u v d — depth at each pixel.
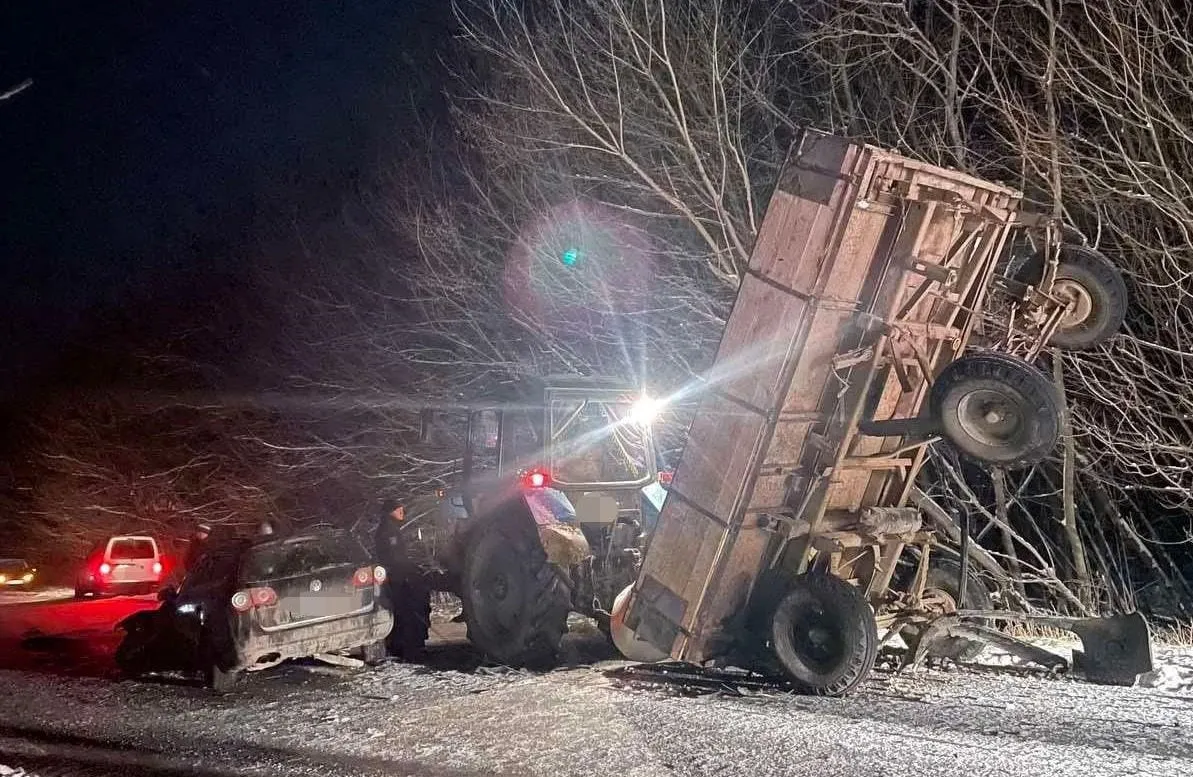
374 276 19.36
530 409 10.01
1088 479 14.23
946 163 12.68
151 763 7.00
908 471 8.80
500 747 6.95
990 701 7.71
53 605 20.45
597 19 13.50
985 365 7.33
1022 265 8.80
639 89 13.19
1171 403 12.13
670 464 13.11
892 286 7.87
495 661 9.67
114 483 28.12
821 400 8.20
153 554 23.86
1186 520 14.98
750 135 13.86
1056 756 6.30
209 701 8.89
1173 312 11.47
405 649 10.76
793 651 8.07
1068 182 12.15
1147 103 10.96
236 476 23.36
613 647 10.16
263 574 9.45
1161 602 14.02
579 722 7.47
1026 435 7.26
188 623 9.98
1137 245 11.60
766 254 8.10
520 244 15.23
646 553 8.73
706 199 13.15
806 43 13.02
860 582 9.01
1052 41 11.37
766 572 8.51
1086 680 8.34
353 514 20.70
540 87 13.30
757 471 8.10
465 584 9.72
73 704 8.90
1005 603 12.61
